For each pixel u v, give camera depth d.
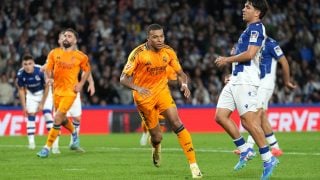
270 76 14.20
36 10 30.98
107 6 31.47
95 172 11.95
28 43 29.11
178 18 31.42
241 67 10.66
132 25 30.72
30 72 17.56
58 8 30.84
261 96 14.05
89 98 27.61
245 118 10.59
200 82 28.08
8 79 26.86
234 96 10.70
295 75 29.61
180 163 13.55
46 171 12.12
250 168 12.53
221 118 11.19
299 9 33.19
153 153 12.27
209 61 29.19
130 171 12.10
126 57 29.09
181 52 29.83
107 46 29.34
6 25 30.42
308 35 31.88
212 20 31.73
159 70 11.45
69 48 15.34
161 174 11.62
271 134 14.21
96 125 25.72
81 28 30.00
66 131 25.02
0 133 24.66
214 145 18.73
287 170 12.18
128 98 27.72
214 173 11.77
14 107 24.86
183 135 11.08
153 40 11.25
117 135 24.39
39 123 24.81
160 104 11.41
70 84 15.22
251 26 10.59
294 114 26.12
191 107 26.14
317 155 15.25
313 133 24.42
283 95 28.67
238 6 32.78
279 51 14.20
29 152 16.36
